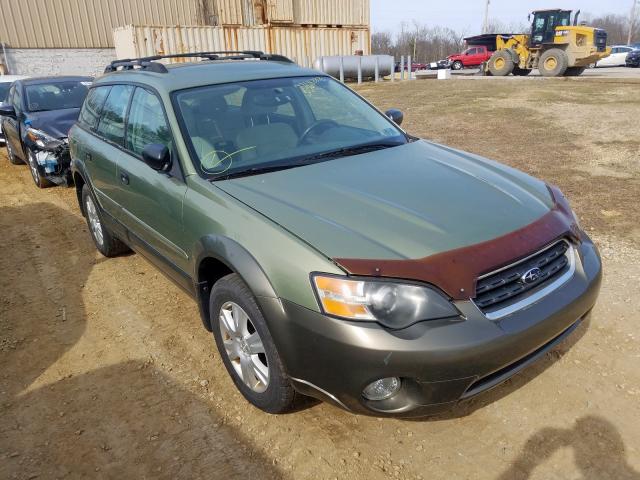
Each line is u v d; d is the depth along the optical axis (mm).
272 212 2598
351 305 2180
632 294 3789
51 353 3514
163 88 3471
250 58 4824
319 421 2789
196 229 2898
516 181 3133
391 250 2297
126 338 3660
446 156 3469
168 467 2541
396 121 4215
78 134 4863
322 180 2941
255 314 2533
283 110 3631
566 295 2502
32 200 7254
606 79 19812
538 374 3043
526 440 2592
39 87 8500
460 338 2143
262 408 2783
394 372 2154
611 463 2432
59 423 2861
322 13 21922
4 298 4336
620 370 3041
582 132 9484
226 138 3271
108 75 4648
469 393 2281
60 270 4859
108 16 23562
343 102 3975
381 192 2793
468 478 2404
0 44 21766
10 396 3098
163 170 3223
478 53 38844
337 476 2445
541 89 16312
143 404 2979
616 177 6566
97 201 4551
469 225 2492
